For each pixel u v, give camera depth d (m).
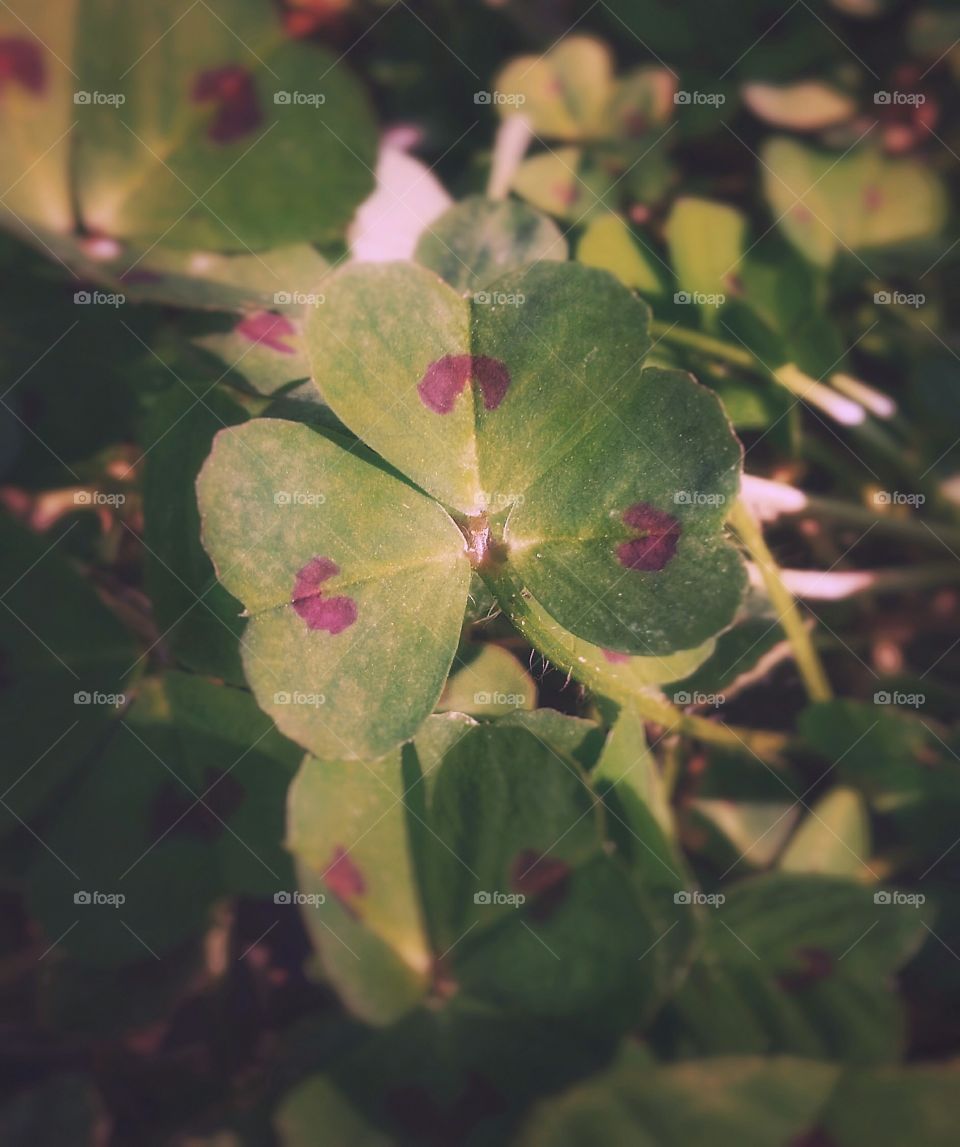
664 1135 0.07
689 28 0.12
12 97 0.09
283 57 0.09
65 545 0.10
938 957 0.09
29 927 0.09
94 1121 0.08
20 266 0.09
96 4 0.09
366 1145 0.07
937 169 0.12
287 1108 0.07
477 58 0.12
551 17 0.12
